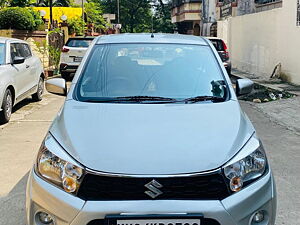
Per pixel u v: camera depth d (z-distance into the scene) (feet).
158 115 11.39
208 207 9.02
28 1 68.44
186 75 13.96
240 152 9.96
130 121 11.00
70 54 50.96
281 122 28.17
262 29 53.88
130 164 9.32
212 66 14.43
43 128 26.27
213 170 9.29
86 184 9.26
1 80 26.78
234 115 11.65
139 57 14.65
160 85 13.50
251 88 15.17
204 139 10.22
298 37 42.83
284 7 46.21
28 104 35.14
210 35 92.94
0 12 55.67
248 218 9.38
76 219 9.00
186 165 9.32
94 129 10.64
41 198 9.55
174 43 15.47
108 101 12.66
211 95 13.11
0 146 22.03
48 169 9.82
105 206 8.98
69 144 10.15
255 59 57.11
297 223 13.10
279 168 18.47
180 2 136.87
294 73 44.29
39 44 54.24
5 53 29.37
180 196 9.12
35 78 34.94
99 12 139.95
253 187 9.63
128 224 8.92
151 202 9.02
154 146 9.86
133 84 13.51
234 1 75.66
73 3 137.90
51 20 74.59
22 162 19.33
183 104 12.35
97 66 14.21
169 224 8.95
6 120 27.48
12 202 14.75
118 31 166.20
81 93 13.08
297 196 15.26
